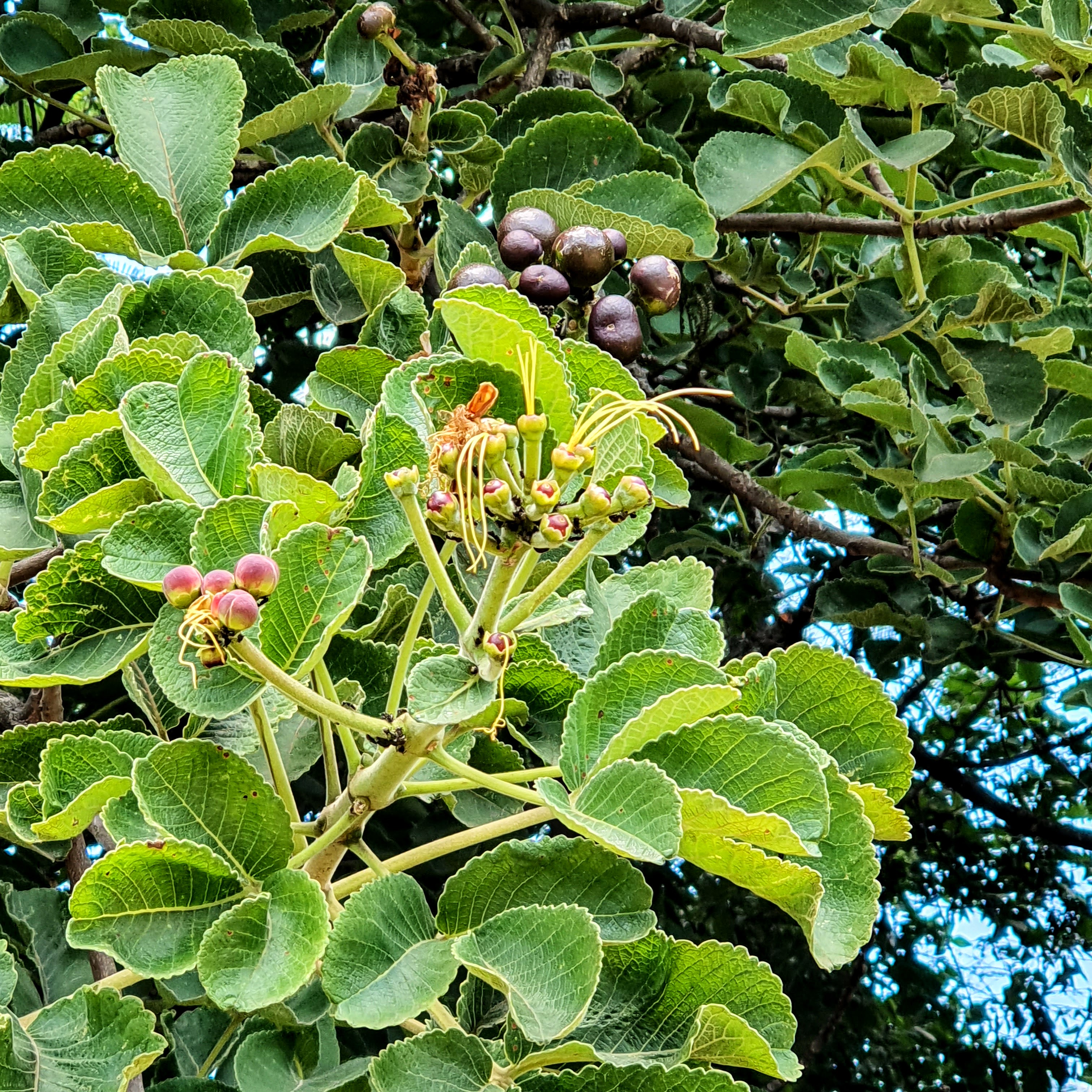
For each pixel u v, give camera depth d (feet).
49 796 4.25
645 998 4.41
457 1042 4.18
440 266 6.15
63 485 4.47
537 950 4.14
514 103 6.91
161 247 5.50
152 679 4.83
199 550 4.23
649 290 5.51
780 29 6.28
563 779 4.25
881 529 10.11
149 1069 6.21
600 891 4.35
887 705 4.65
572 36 9.41
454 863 6.89
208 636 3.86
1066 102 6.67
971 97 7.21
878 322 7.68
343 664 4.83
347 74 6.71
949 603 9.46
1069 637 8.48
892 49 8.23
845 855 4.35
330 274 6.39
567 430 4.23
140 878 4.07
